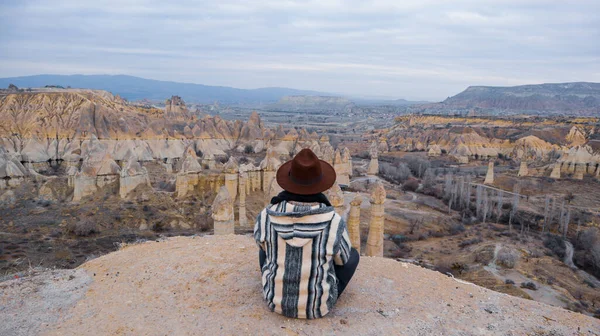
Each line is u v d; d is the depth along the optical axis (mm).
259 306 6277
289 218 5492
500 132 145125
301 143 100875
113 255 9078
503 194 75062
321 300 5645
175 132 92812
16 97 85125
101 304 6492
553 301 31000
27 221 43000
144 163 79312
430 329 5895
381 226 21203
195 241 10211
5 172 51906
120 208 46469
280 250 5586
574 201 68562
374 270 8227
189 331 5617
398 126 199375
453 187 75812
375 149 102250
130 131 84875
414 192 80375
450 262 40656
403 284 7523
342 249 5555
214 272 7734
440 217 60000
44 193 51156
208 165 71125
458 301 6938
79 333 5617
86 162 52312
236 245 9680
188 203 49656
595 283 36875
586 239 48281
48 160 74625
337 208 20031
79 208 46469
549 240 50188
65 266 32344
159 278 7520
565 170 89250
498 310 6660
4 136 75375
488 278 35500
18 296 6734
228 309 6219
